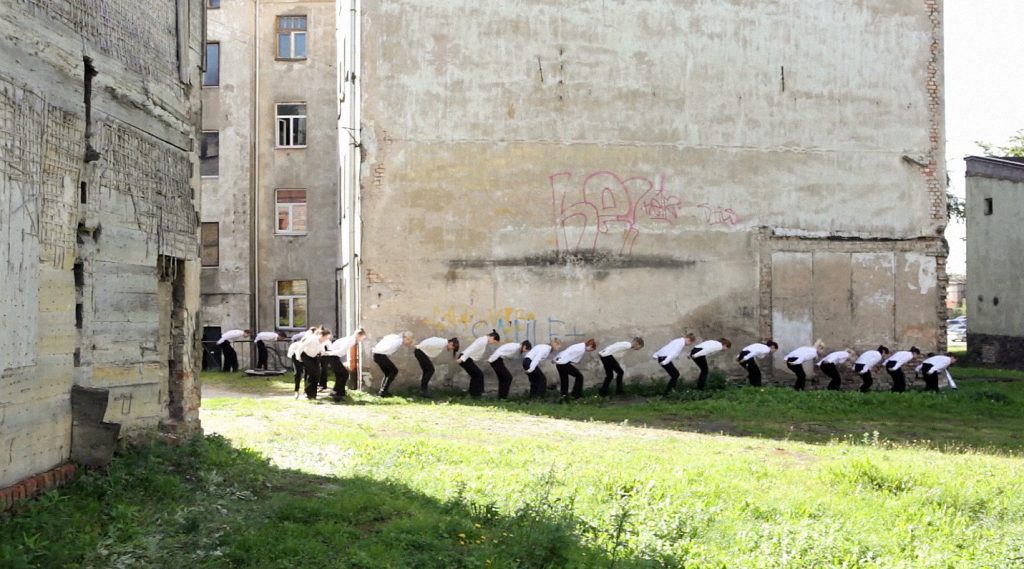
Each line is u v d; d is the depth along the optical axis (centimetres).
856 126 2184
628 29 2075
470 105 1998
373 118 1966
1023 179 2855
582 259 2025
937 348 2192
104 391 817
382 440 1252
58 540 645
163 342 1078
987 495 923
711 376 2053
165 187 1045
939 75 2234
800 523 779
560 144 2030
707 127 2103
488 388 1967
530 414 1647
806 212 2144
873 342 2166
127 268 938
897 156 2202
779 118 2142
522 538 702
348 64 2178
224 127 2938
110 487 785
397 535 716
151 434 989
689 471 1024
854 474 1005
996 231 2988
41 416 754
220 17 2945
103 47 877
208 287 2916
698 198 2089
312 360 1830
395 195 1964
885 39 2211
